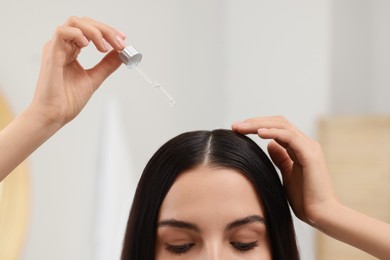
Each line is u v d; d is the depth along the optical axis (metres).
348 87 1.87
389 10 1.87
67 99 0.79
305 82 1.83
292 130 0.85
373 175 1.67
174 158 0.79
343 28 1.87
